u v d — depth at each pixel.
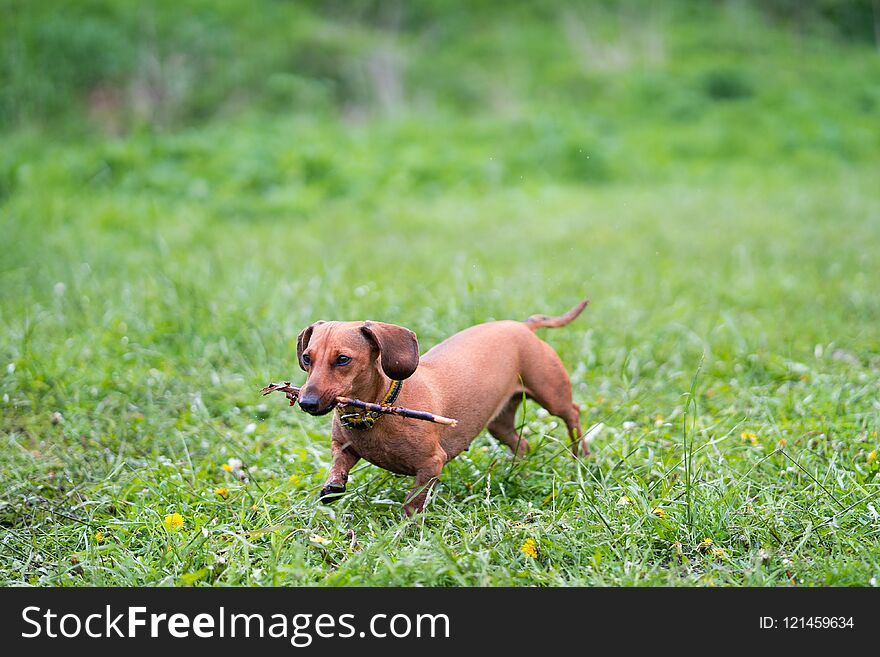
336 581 5.00
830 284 11.77
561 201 18.77
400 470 5.95
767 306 10.93
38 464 6.79
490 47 29.81
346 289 10.84
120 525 5.77
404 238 14.97
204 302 10.12
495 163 21.08
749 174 22.16
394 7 31.41
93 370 8.52
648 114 26.22
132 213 16.22
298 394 5.80
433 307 10.09
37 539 5.73
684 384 8.41
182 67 25.83
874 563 5.15
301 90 25.50
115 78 25.08
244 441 7.27
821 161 23.55
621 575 5.12
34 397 7.93
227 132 21.91
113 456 7.00
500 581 5.04
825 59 31.61
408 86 27.25
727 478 6.24
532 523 5.79
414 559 5.07
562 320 7.30
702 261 13.30
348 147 21.42
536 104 26.31
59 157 19.22
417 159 20.64
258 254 13.23
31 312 10.11
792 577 5.18
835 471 6.19
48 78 24.25
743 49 31.16
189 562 5.34
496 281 11.44
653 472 6.31
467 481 6.41
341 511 5.82
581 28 31.12
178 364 8.84
